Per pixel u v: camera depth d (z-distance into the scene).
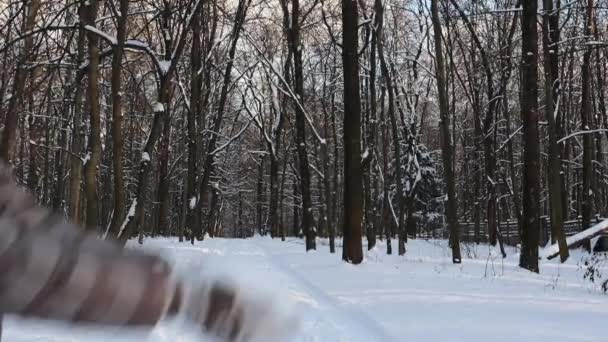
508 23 29.53
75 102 17.89
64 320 0.59
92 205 12.62
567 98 40.16
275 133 43.19
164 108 13.39
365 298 9.72
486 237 41.00
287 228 75.38
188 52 32.97
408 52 32.69
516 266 17.31
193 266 0.70
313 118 44.88
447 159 18.77
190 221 36.28
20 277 0.57
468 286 11.49
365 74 29.94
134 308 0.62
